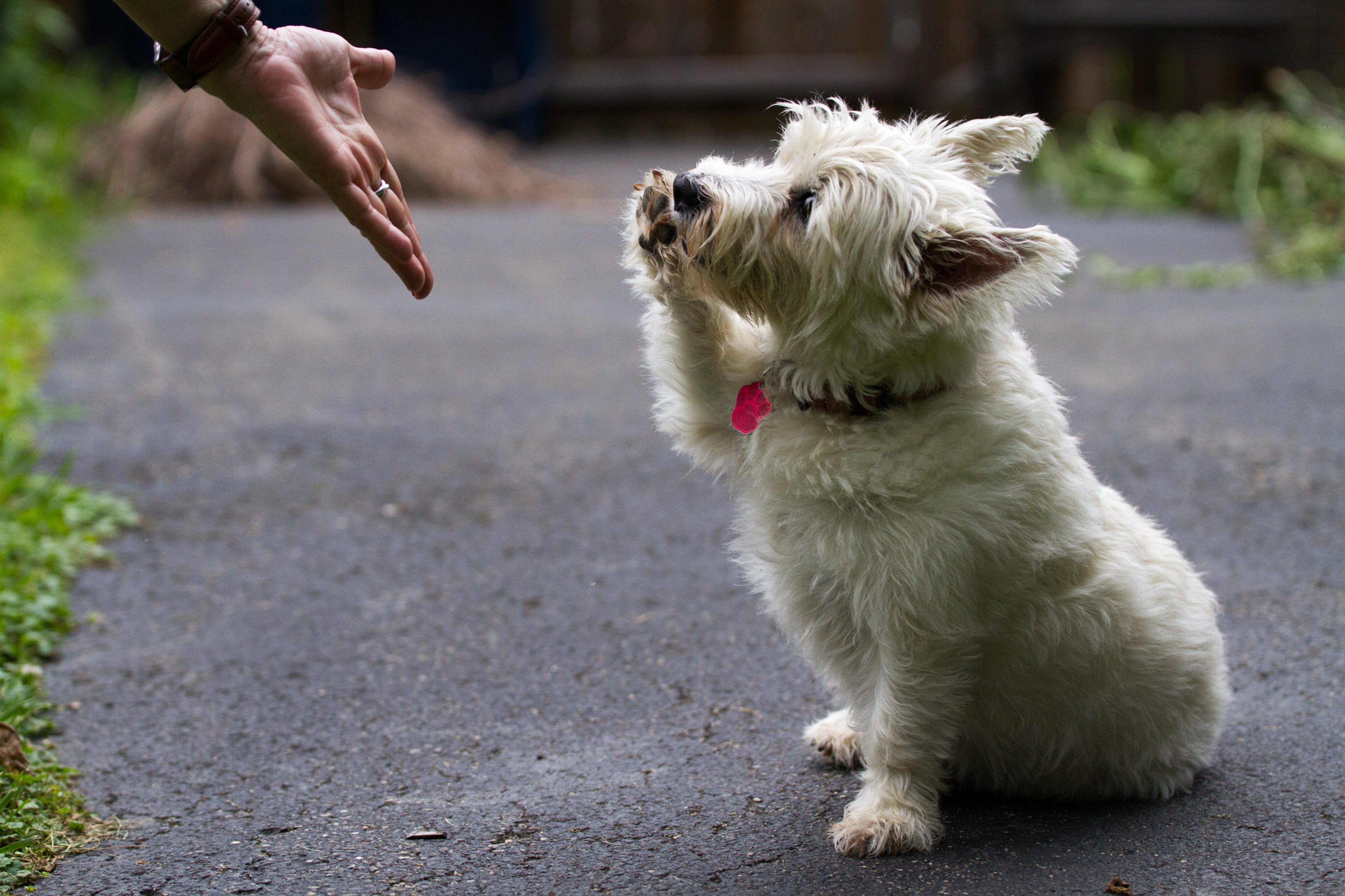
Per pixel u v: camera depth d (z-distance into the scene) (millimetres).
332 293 8383
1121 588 2777
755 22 15758
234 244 9961
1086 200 12141
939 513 2602
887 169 2627
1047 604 2717
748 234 2684
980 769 2984
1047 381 2852
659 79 15984
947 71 15180
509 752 3088
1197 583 3018
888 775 2729
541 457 5332
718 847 2680
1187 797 2916
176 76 2537
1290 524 4539
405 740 3141
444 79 15883
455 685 3436
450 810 2824
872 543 2627
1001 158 2912
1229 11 13914
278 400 6043
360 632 3752
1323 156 11125
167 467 5113
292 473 5086
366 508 4742
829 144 2719
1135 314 7984
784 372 2789
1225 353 6949
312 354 6898
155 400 5980
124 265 9094
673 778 2973
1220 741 3145
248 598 3973
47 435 5418
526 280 8891
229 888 2514
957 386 2689
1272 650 3596
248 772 2986
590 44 16109
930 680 2672
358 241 10164
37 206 10125
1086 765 2875
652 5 15898
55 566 4082
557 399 6164
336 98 2674
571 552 4359
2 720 3055
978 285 2559
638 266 2863
